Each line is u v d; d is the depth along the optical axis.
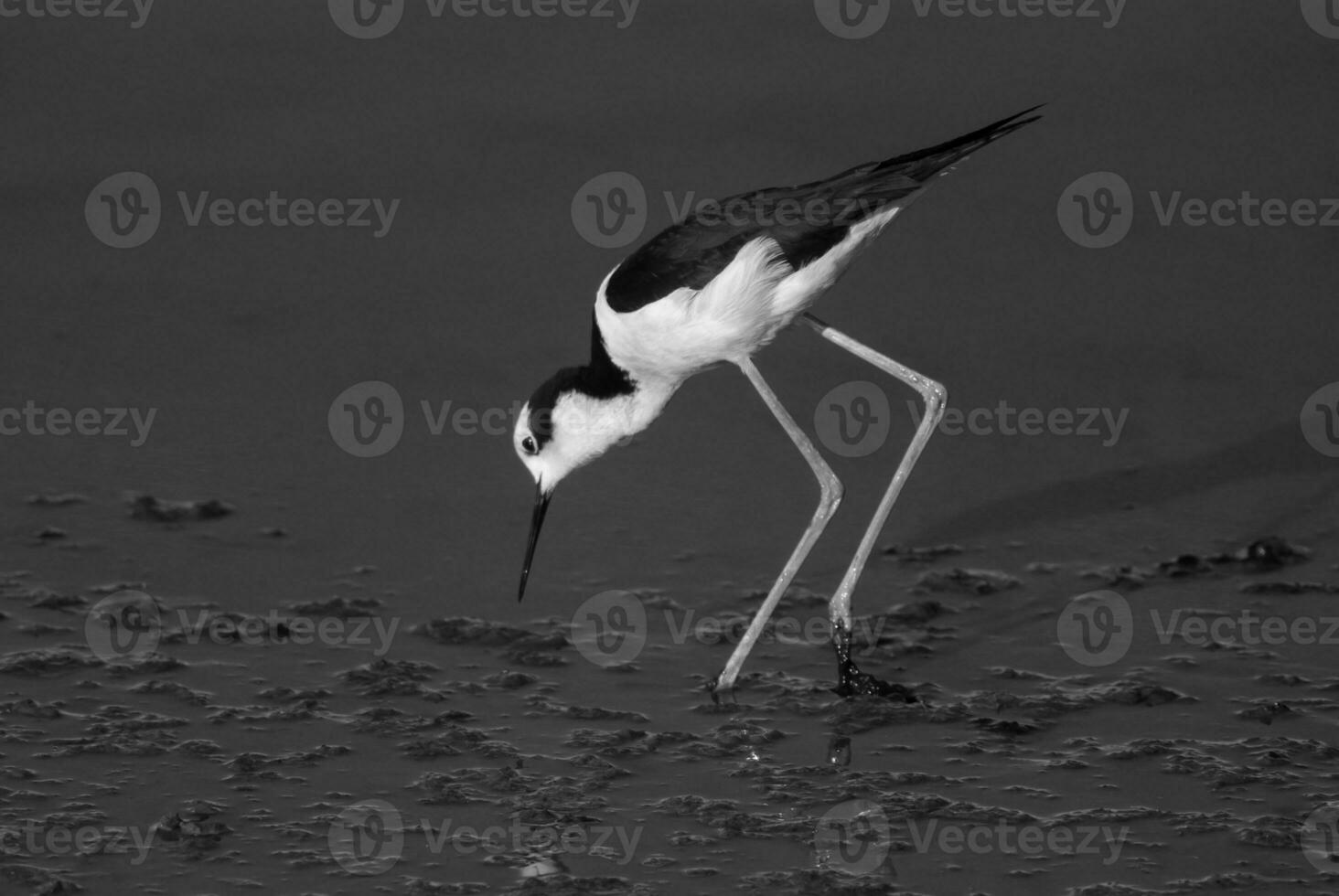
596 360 9.91
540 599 9.62
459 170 13.43
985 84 14.06
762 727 8.38
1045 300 12.48
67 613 9.21
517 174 13.38
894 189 9.37
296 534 10.10
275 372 11.66
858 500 10.73
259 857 7.17
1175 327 12.18
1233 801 7.63
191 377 11.57
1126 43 14.48
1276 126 13.81
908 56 14.38
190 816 7.42
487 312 12.26
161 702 8.45
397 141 13.62
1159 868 7.12
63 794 7.60
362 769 7.90
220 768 7.86
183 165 13.34
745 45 14.49
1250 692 8.62
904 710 8.52
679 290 9.44
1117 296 12.48
